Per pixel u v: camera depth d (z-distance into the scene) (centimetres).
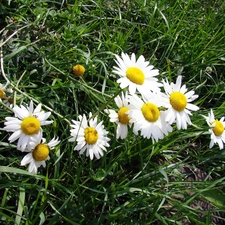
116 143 28
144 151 29
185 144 32
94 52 32
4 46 30
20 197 22
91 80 32
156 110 24
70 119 28
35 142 22
